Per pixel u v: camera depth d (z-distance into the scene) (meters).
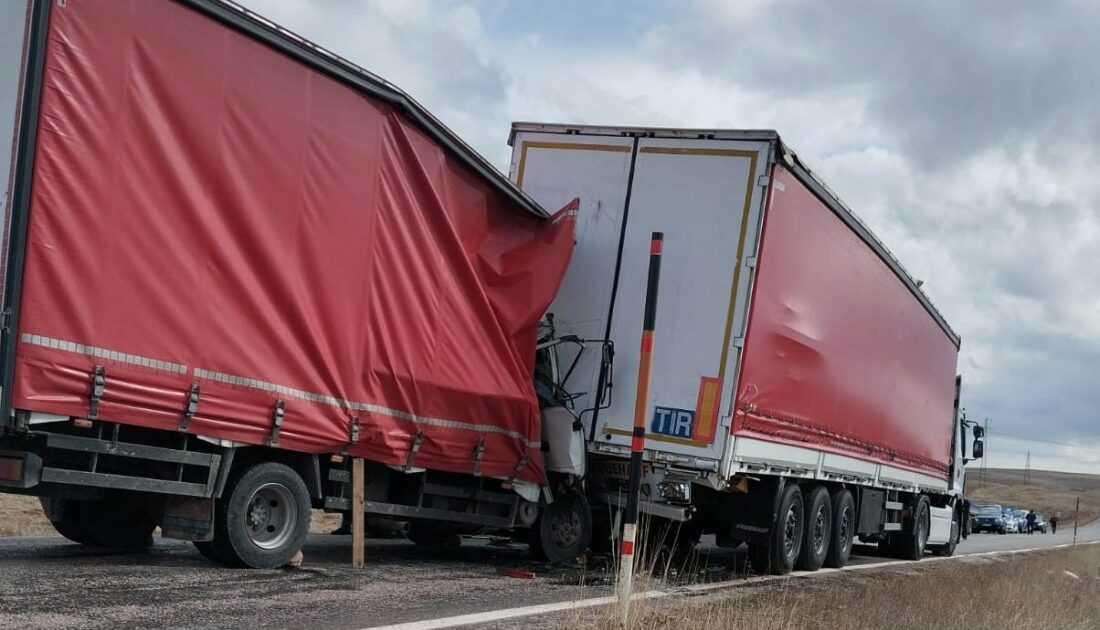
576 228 12.02
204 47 7.82
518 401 10.85
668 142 11.80
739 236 11.33
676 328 11.45
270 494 8.70
